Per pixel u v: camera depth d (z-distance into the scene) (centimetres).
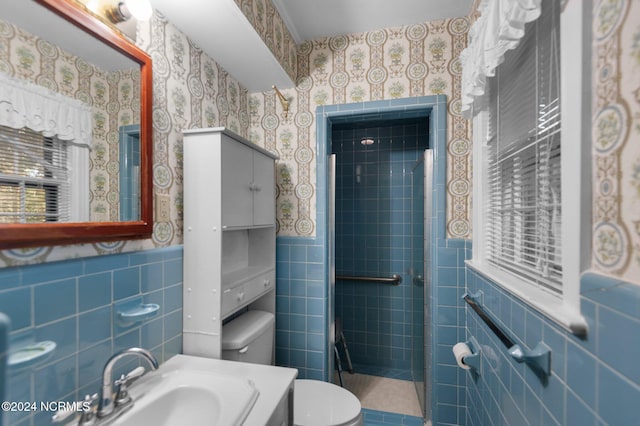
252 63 145
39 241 64
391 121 218
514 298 86
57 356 69
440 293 155
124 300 87
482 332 121
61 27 70
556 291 74
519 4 66
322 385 146
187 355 109
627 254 45
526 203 96
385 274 234
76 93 73
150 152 96
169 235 107
